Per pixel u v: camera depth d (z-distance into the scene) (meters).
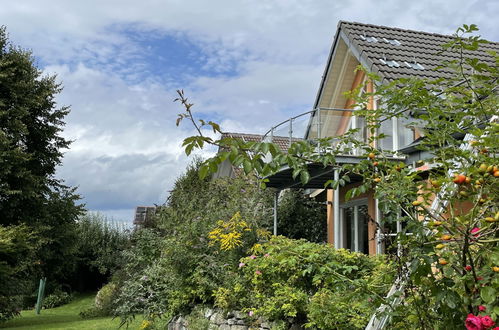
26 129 20.50
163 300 11.73
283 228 18.00
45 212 21.30
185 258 11.10
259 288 8.90
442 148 3.75
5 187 19.80
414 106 4.25
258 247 9.66
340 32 16.41
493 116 4.11
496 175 3.03
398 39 16.84
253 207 15.84
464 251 3.08
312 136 13.80
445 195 3.46
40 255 20.88
